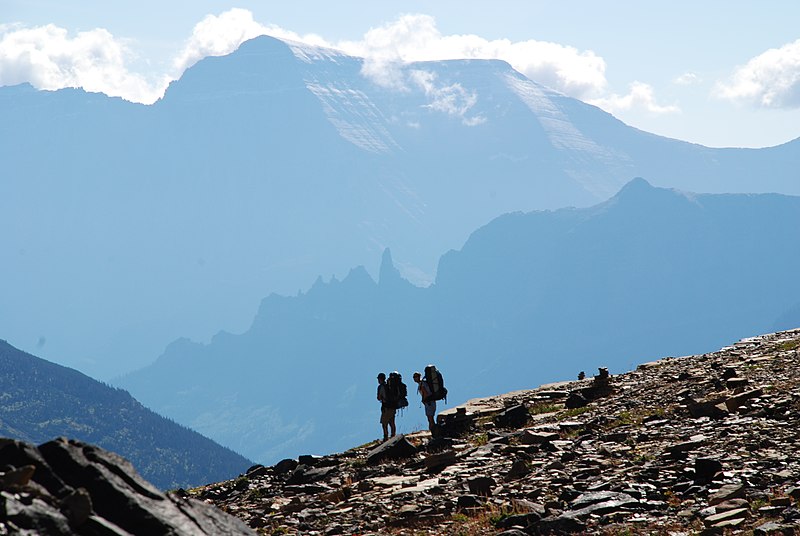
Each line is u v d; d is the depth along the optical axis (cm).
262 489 4425
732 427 4059
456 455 4472
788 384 5116
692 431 4178
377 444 5669
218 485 5019
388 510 3306
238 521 1608
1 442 1463
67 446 1515
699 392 5534
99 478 1458
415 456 4781
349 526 3119
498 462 4147
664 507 2773
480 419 6178
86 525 1322
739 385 5478
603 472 3450
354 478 4394
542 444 4369
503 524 2759
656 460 3516
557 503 2955
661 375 7281
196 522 1503
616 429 4659
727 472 3030
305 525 3241
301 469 4753
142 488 1509
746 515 2453
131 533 1385
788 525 2205
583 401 6231
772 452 3341
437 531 2856
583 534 2503
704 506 2691
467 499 3222
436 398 5694
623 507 2773
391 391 5691
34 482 1402
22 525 1226
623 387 6894
